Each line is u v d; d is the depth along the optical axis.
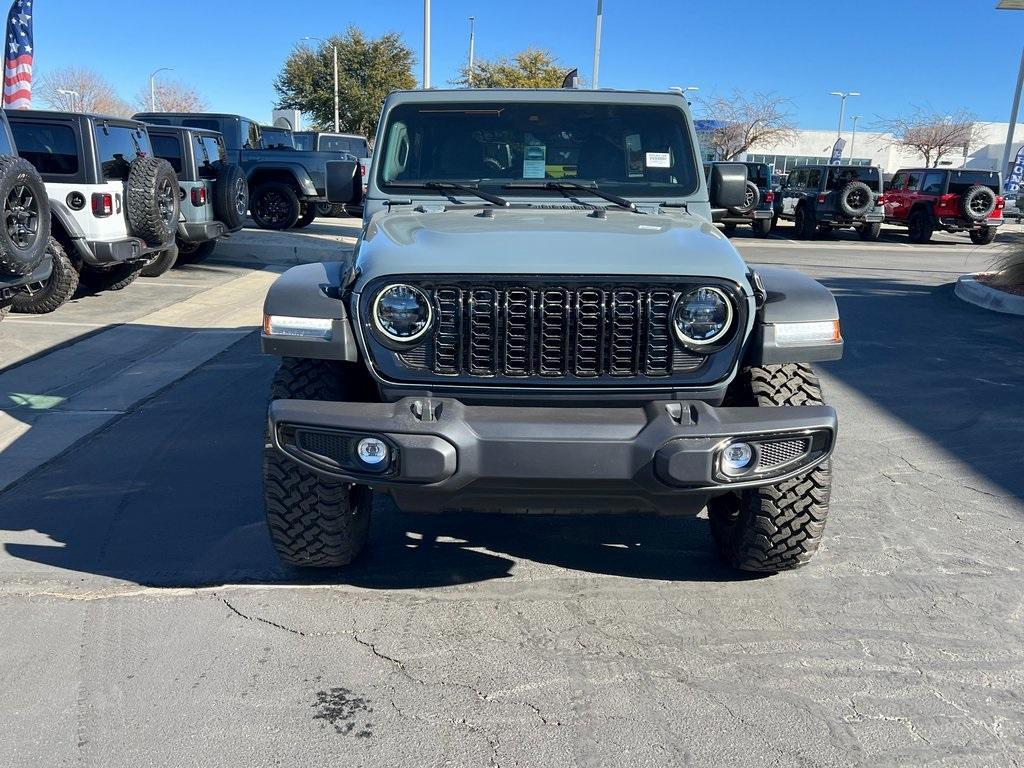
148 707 2.88
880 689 3.01
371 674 3.09
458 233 3.40
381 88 46.28
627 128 4.45
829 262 16.92
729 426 3.00
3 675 3.04
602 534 4.25
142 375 7.08
